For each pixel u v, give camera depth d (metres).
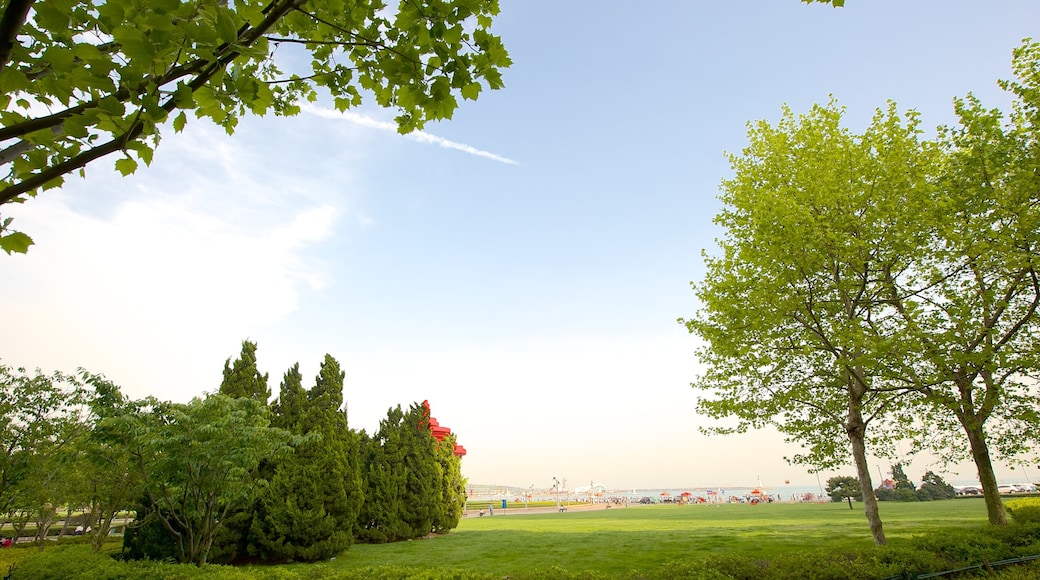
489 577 7.94
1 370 12.49
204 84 2.81
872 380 11.45
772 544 14.93
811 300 11.49
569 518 34.81
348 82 3.91
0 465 11.98
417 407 25.47
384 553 16.75
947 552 8.39
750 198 12.80
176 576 8.66
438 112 3.37
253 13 2.68
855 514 25.78
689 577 7.29
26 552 15.41
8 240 2.66
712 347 12.78
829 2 3.56
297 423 16.64
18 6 2.10
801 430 12.23
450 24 3.05
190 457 10.32
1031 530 9.49
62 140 2.82
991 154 10.63
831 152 11.61
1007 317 11.24
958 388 11.29
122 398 11.25
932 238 11.35
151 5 2.19
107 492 13.77
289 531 14.77
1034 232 10.05
